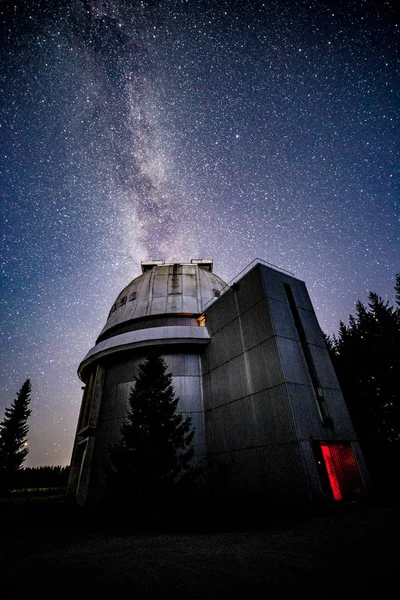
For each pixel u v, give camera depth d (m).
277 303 15.77
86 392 23.56
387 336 23.47
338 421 13.66
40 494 30.59
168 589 4.74
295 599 4.12
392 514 9.56
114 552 7.48
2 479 29.78
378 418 22.48
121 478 11.48
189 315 22.20
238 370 16.03
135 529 10.97
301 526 9.05
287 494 11.41
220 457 15.43
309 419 12.69
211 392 17.78
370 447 21.16
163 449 12.16
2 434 31.84
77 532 11.28
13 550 8.33
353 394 24.20
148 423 12.74
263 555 6.30
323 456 12.21
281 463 12.06
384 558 5.53
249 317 16.34
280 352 13.85
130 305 24.47
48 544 9.09
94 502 16.11
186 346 19.73
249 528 9.55
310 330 16.09
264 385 14.08
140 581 5.16
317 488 10.98
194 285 24.70
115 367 20.66
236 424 15.08
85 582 5.22
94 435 18.95
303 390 13.45
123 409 18.23
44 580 5.40
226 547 7.23
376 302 26.70
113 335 23.64
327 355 15.84
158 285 24.83
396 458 19.33
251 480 13.17
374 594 4.09
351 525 8.55
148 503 11.12
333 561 5.61
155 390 13.70
